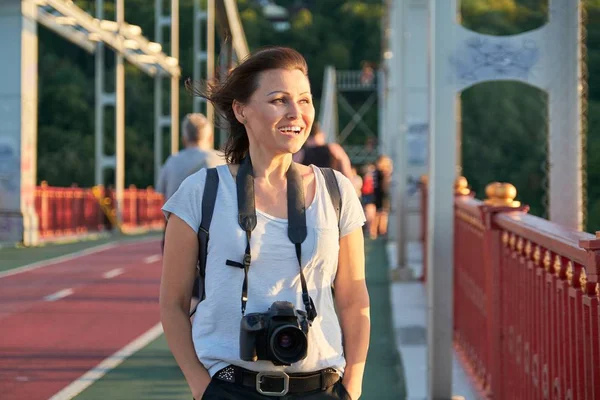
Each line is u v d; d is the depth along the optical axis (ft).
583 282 13.00
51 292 47.70
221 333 11.24
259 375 11.17
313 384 11.32
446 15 23.03
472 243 28.91
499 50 22.84
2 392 25.99
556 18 22.72
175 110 140.97
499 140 232.94
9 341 33.71
